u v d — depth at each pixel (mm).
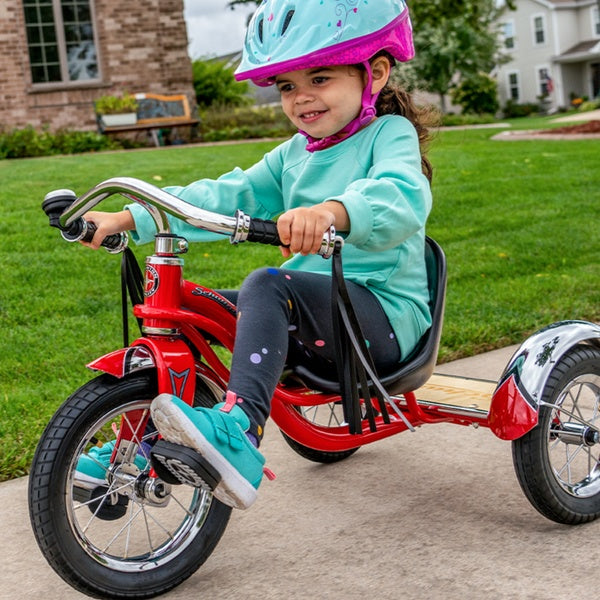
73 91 15602
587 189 8031
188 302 2131
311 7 2076
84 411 1959
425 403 2494
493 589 2027
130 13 15711
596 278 5078
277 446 3135
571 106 37406
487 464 2842
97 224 2209
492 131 16844
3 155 13797
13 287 4988
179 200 1829
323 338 2143
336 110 2217
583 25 38125
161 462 1827
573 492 2420
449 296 4809
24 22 15266
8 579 2232
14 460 2945
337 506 2580
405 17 2225
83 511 2619
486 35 29344
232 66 22953
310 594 2064
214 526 2176
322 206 1866
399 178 2068
